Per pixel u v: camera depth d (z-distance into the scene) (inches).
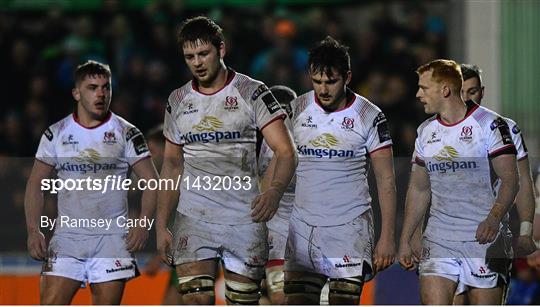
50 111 1628.9
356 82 1592.0
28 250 854.5
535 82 1533.0
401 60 1585.9
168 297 968.3
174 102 832.9
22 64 1688.0
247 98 821.9
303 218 853.8
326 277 861.8
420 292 858.8
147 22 1711.4
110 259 855.7
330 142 840.3
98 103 856.3
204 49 808.3
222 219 832.9
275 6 1726.1
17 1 1750.7
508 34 1537.9
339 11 1731.1
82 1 1750.7
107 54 1685.5
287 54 1588.3
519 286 982.4
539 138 1521.9
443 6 1673.2
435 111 846.5
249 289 840.9
